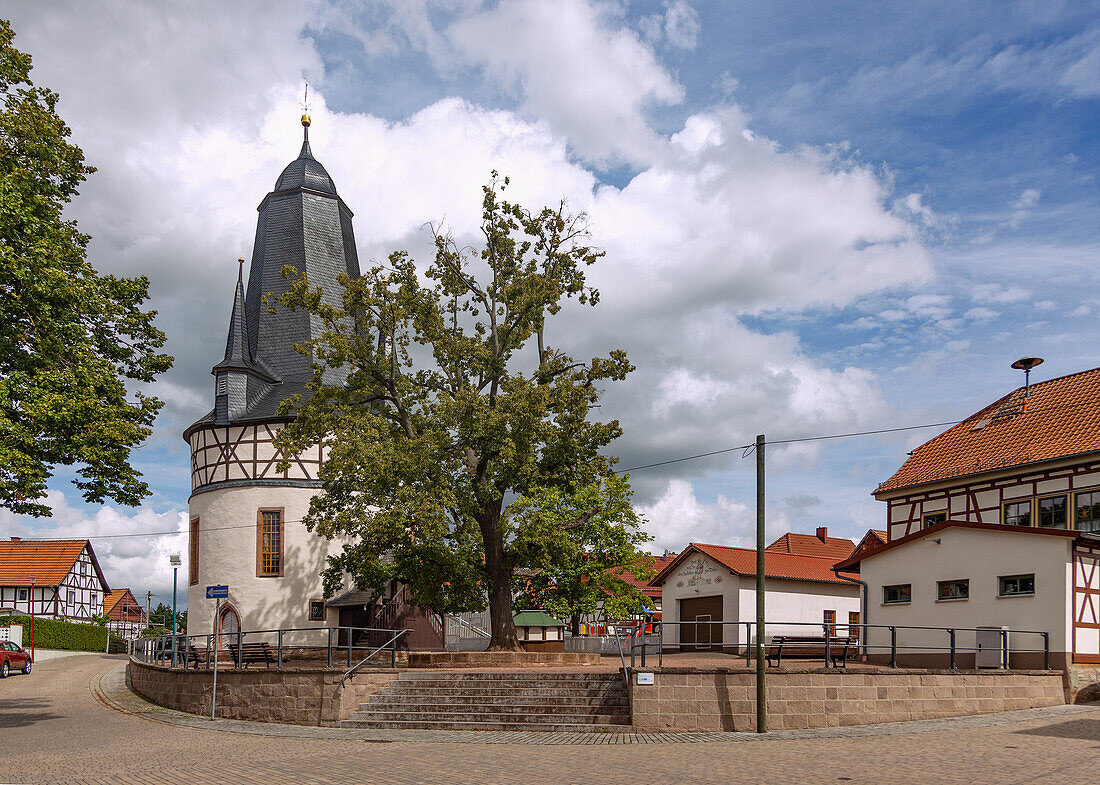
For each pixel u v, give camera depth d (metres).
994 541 24.80
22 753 17.20
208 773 14.48
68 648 62.22
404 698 21.73
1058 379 31.02
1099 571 23.81
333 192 45.38
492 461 29.92
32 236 21.84
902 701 20.36
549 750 16.73
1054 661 22.88
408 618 37.47
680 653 39.59
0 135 22.48
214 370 40.09
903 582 27.33
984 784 12.66
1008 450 28.94
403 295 31.41
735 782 13.13
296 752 16.83
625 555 40.09
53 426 20.84
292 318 42.53
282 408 32.12
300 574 38.53
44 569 72.12
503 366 32.19
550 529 29.25
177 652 28.97
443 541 29.47
